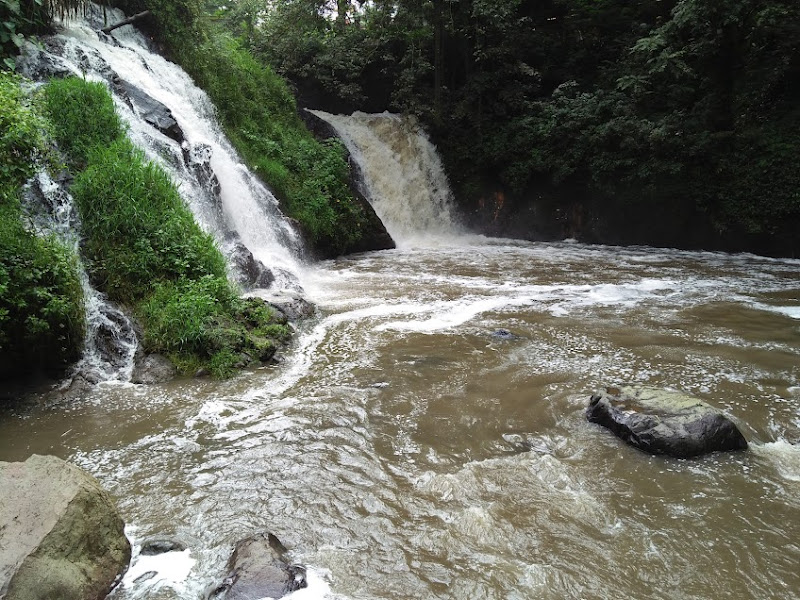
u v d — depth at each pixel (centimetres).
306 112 1847
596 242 1769
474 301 1035
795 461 508
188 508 444
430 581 370
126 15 1367
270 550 379
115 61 1173
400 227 1852
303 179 1511
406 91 1936
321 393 646
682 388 649
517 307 995
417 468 500
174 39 1429
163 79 1287
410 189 1902
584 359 741
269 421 581
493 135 1914
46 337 643
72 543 348
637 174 1631
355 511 441
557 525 423
